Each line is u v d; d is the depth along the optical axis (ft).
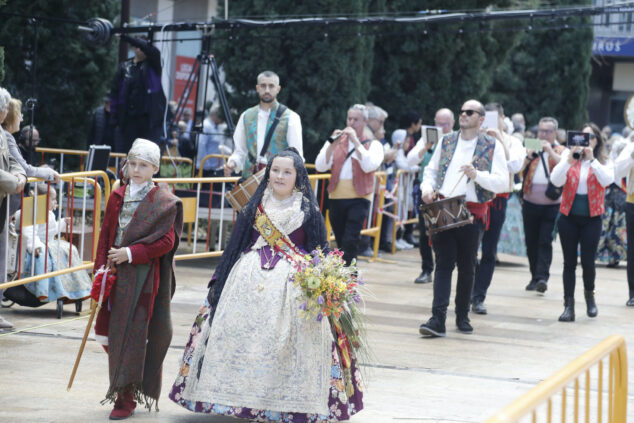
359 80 64.75
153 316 23.25
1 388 25.22
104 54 59.11
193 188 53.42
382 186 55.47
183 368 22.33
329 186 43.27
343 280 21.94
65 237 38.68
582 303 44.55
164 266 23.35
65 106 58.44
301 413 21.33
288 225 22.68
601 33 129.08
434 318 34.68
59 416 23.00
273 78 38.42
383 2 67.82
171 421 23.04
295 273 21.81
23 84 56.80
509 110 100.22
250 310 21.79
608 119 139.64
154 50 49.80
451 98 73.00
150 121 49.88
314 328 21.79
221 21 55.42
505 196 40.81
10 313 35.83
